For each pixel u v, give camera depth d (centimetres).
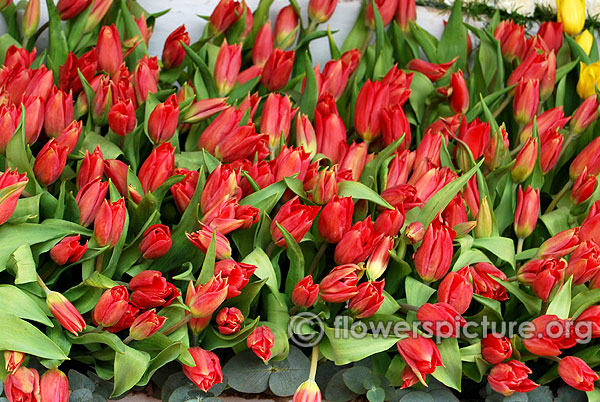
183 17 150
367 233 101
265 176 106
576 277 105
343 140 119
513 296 113
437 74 140
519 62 149
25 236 92
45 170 98
